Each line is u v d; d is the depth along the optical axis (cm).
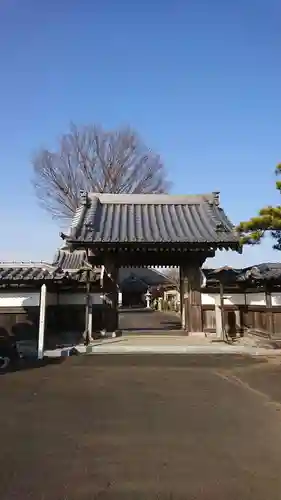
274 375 966
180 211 1917
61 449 483
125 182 2847
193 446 494
